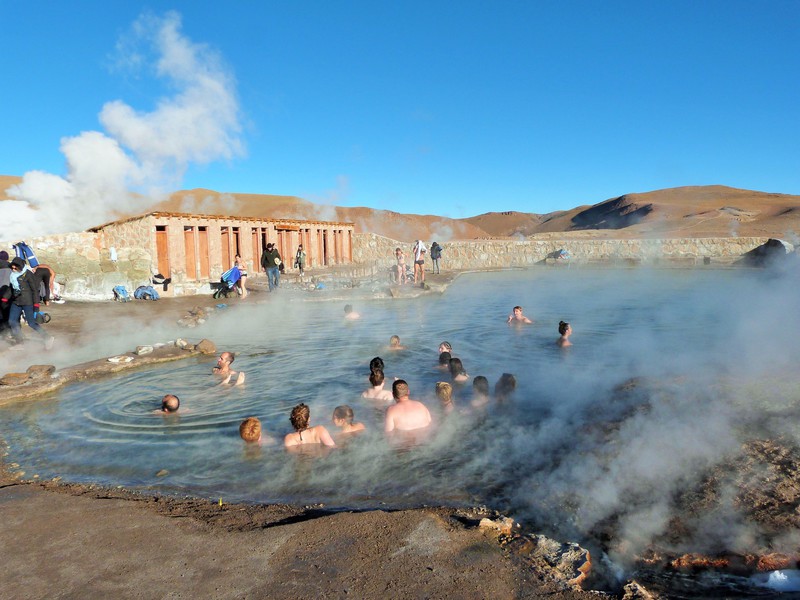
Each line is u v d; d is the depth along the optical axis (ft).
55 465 17.88
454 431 20.44
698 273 86.99
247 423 19.89
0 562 11.18
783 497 13.34
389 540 12.02
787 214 186.80
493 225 440.04
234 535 12.34
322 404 24.16
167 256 72.59
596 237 163.84
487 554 11.47
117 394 25.90
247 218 85.25
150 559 11.23
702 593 10.48
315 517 13.60
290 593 9.94
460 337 38.34
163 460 18.20
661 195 331.36
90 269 61.98
